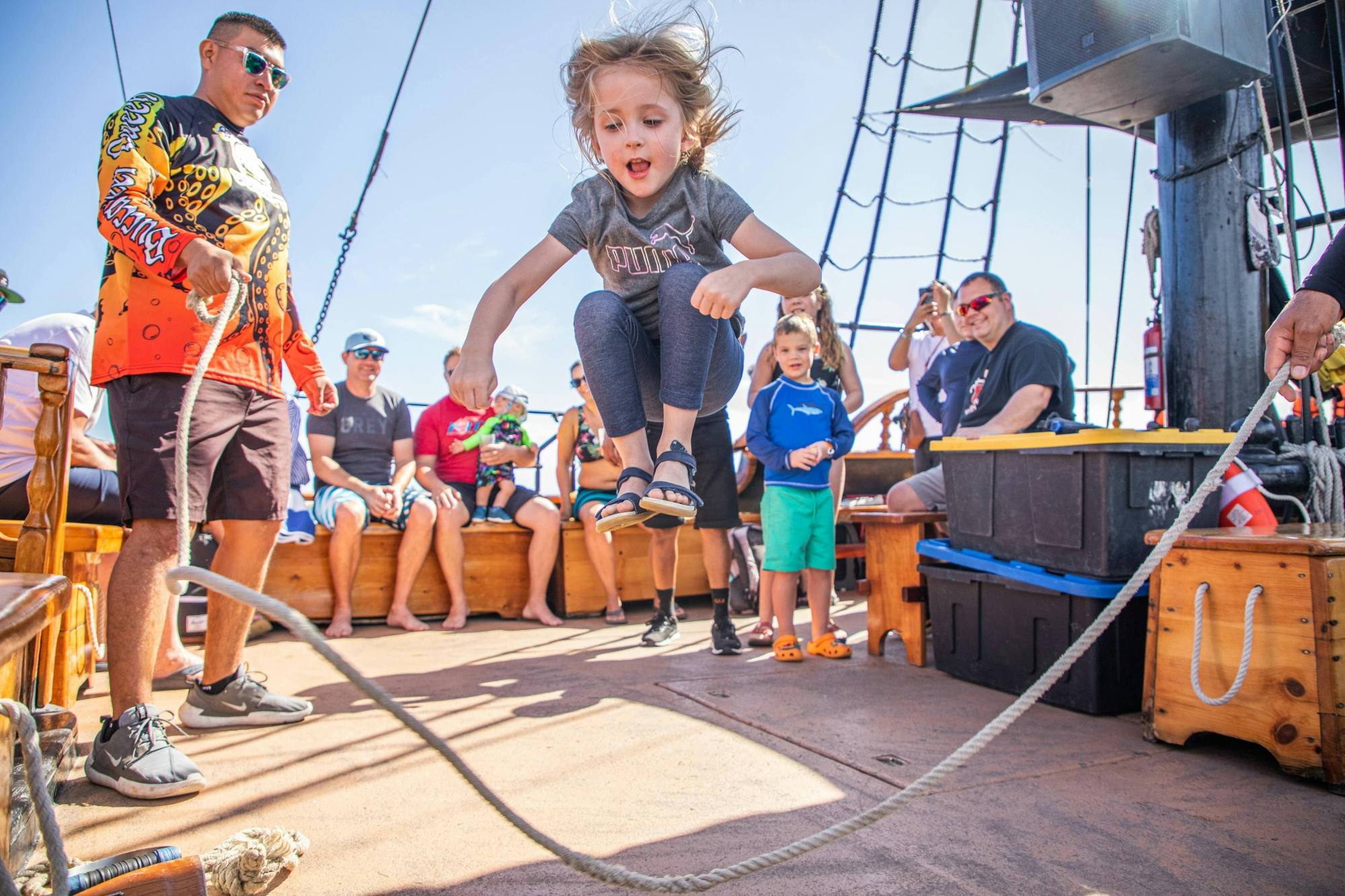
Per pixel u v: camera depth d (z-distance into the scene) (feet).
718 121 6.29
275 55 7.71
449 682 10.05
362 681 2.48
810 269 5.80
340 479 14.73
